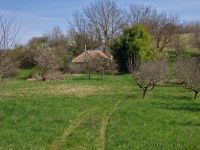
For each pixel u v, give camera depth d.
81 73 78.31
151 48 78.44
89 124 24.56
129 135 20.98
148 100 35.38
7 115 26.72
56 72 66.75
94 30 116.94
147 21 115.12
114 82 55.38
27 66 92.50
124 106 31.59
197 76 36.22
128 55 76.50
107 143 19.47
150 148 18.31
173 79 50.16
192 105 31.70
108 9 116.12
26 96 39.44
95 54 88.31
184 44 106.75
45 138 20.47
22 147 18.55
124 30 79.31
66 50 94.94
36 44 97.38
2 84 28.52
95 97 38.12
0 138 20.12
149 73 38.28
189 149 18.16
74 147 19.00
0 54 25.52
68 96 39.06
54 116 26.44
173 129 22.38
